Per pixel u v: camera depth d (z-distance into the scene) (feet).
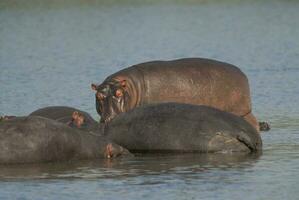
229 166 189.37
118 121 211.61
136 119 209.56
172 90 237.66
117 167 189.88
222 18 616.80
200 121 205.46
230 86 241.55
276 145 212.43
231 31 533.96
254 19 604.49
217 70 241.96
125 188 170.60
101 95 230.27
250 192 167.53
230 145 203.41
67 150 196.13
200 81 239.30
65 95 293.02
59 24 580.71
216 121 205.26
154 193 166.91
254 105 271.69
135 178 179.01
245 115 242.99
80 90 303.89
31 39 494.59
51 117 220.02
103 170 187.01
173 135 205.26
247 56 406.21
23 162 192.95
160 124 207.00
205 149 203.51
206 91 239.50
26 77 337.52
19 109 265.34
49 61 392.27
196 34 518.37
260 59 392.27
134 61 392.27
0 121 197.88
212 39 489.67
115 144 202.28
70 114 221.46
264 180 176.35
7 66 374.43
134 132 208.13
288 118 249.75
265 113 257.96
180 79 238.48
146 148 206.90
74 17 627.46
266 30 534.78
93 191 168.76
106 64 380.37
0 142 192.24
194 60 244.22
